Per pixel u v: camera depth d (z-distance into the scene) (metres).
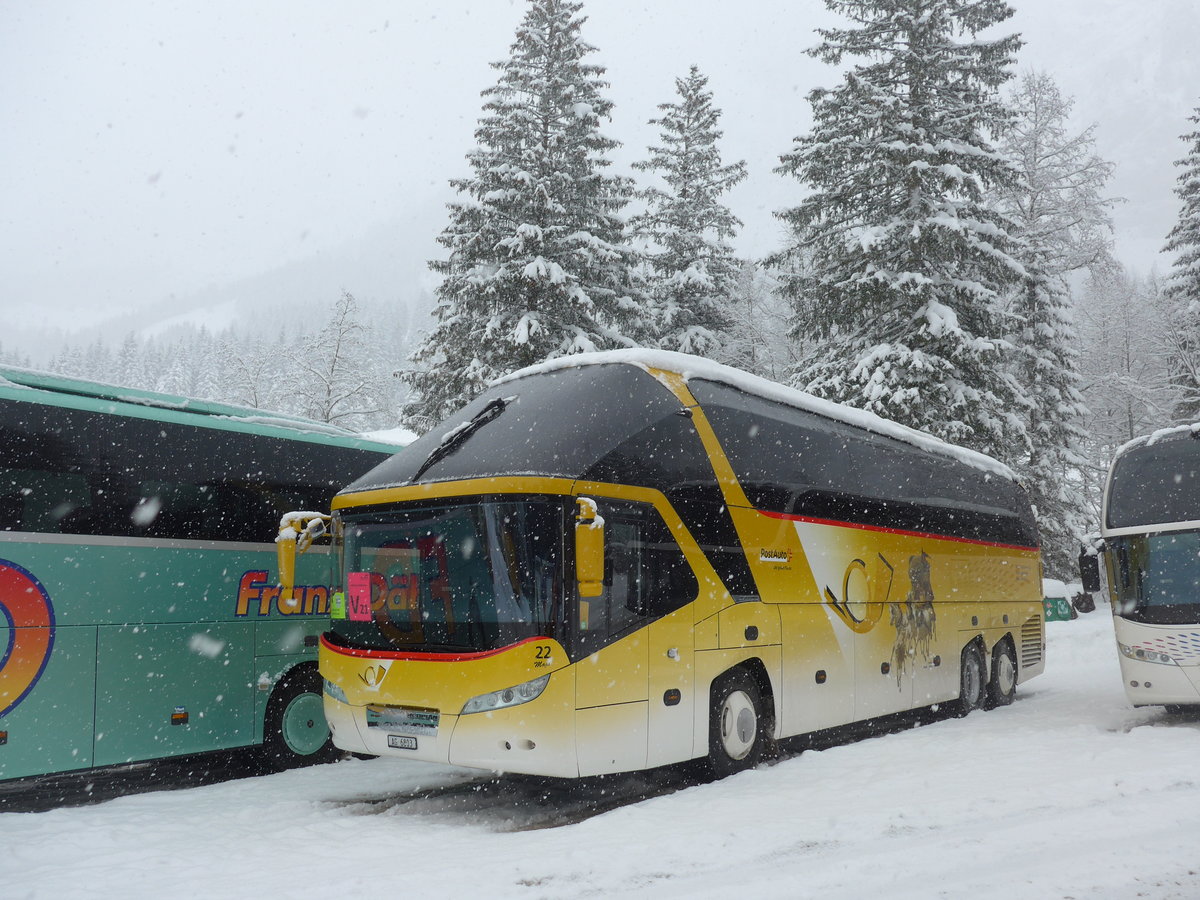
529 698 6.81
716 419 8.99
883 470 11.58
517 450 7.53
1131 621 10.43
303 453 10.30
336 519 8.24
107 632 8.30
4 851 6.36
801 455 10.05
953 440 23.27
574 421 7.78
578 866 5.48
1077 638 22.16
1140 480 11.03
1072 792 6.86
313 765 9.86
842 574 10.25
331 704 7.88
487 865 5.58
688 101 36.00
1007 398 24.59
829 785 7.58
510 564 7.05
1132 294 52.34
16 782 9.56
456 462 7.72
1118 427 47.66
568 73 27.97
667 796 7.44
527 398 8.30
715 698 8.35
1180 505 10.58
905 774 7.89
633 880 5.20
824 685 9.67
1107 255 36.50
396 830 6.78
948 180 23.33
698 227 35.47
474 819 7.24
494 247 25.86
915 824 6.14
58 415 8.27
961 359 23.53
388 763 9.91
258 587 9.57
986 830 5.93
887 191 25.03
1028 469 32.78
